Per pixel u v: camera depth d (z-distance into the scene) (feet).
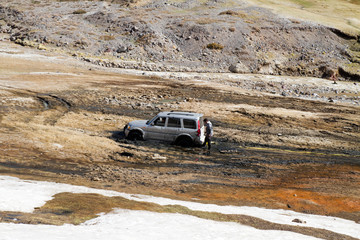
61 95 94.48
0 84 99.40
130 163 42.19
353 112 98.22
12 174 31.76
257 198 32.30
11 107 75.31
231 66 188.34
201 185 35.35
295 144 61.67
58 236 14.39
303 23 240.53
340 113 95.40
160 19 236.22
